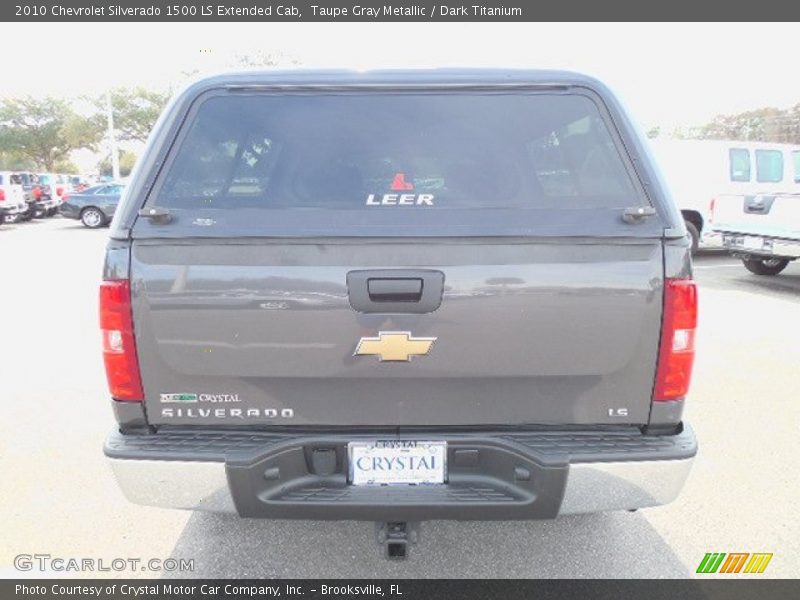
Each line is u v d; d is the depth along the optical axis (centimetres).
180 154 221
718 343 595
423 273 203
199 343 206
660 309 205
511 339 205
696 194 1098
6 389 484
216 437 214
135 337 207
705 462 356
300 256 203
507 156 227
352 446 211
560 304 204
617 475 206
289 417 214
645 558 272
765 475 341
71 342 619
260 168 225
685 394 212
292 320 204
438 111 229
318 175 223
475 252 203
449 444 211
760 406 438
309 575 262
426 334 204
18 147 5009
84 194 2064
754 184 1136
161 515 308
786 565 267
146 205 213
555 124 227
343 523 298
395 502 206
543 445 209
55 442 390
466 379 209
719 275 994
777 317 700
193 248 204
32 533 293
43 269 1103
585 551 277
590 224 206
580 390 211
